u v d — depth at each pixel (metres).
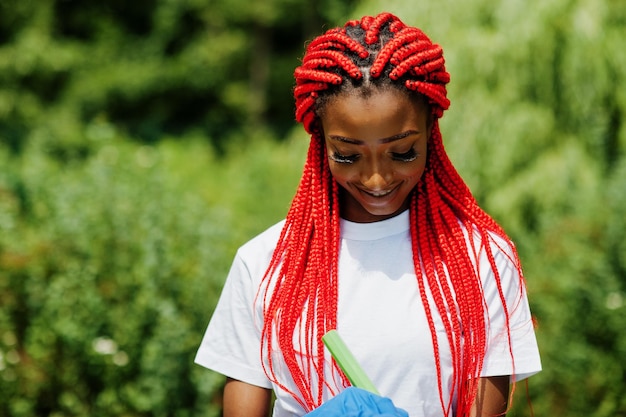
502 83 7.31
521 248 5.98
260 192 9.58
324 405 1.65
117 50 18.73
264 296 1.85
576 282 5.19
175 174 9.50
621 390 4.84
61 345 4.65
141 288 4.95
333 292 1.81
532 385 4.82
